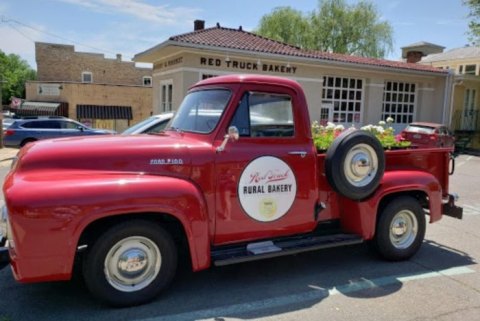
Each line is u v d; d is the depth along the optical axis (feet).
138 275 12.37
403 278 15.03
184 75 50.96
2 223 11.90
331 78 63.31
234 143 13.43
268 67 55.98
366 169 15.03
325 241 14.99
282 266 16.02
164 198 11.83
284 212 14.29
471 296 13.60
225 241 13.61
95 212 11.09
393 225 16.47
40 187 10.95
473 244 19.45
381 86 67.62
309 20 113.50
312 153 14.70
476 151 75.92
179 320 11.67
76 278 14.35
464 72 97.76
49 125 61.26
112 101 125.59
